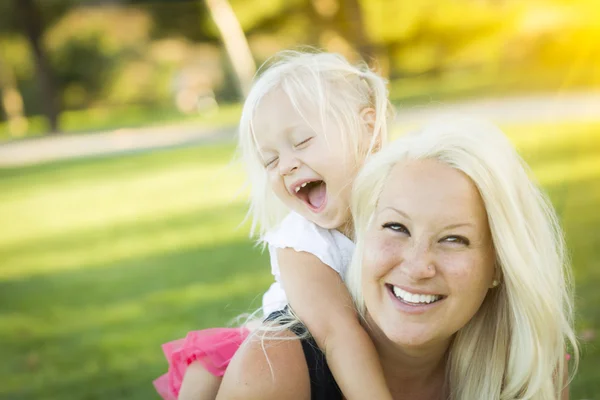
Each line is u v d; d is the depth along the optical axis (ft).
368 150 7.99
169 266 24.85
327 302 6.75
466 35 100.73
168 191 41.78
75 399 14.94
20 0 98.94
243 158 8.38
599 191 28.02
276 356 6.14
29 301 22.84
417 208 5.71
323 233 7.50
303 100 7.82
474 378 6.52
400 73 102.68
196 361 7.46
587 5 92.94
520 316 6.14
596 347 14.19
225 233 28.99
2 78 117.80
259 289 20.81
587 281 18.07
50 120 100.32
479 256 5.82
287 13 104.83
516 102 63.67
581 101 60.54
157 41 122.62
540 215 6.08
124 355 17.22
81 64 121.70
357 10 97.19
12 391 15.69
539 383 6.23
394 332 5.88
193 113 108.27
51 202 43.32
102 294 22.67
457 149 5.77
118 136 81.66
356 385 6.31
